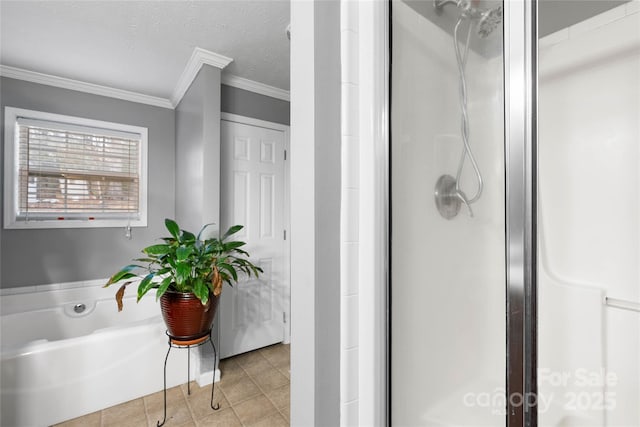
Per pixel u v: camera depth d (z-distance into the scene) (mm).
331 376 817
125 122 2902
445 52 796
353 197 838
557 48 1135
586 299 1140
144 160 2980
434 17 820
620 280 1095
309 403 804
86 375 1883
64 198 2666
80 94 2711
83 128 2734
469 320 769
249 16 1823
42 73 2518
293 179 858
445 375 813
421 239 854
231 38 2051
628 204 1086
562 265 1187
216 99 2324
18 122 2488
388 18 843
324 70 807
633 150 1073
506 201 680
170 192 3125
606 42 1101
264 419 1874
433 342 828
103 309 2662
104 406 1931
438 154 827
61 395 1805
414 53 842
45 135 2596
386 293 836
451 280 807
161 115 3084
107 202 2844
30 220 2537
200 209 2316
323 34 807
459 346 790
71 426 1766
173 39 2057
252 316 2781
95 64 2383
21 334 2336
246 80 2680
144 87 2795
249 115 2750
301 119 826
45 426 1751
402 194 858
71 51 2199
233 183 2652
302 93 822
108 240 2816
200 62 2264
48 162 2605
